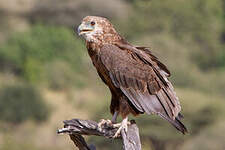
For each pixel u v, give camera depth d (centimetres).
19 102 4309
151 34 5494
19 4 5747
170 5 5888
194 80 4634
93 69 5078
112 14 5719
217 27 5947
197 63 5588
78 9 5691
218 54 5747
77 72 5034
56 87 4872
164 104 1183
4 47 5084
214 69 5628
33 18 5762
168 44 4994
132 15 5812
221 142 3322
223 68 5569
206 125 3419
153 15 5844
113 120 1215
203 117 3422
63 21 5691
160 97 1188
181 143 3281
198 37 5853
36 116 4322
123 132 1150
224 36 6288
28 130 4088
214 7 6122
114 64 1205
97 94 4847
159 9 5878
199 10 6050
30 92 4384
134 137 1148
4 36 5441
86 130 1142
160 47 4959
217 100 3512
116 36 1243
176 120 1176
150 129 3194
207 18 5953
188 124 3397
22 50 5159
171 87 1205
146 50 1252
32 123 4247
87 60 5131
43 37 5234
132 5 6059
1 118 4231
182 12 5847
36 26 5406
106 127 1159
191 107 3422
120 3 5791
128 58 1210
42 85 4862
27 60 5069
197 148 3306
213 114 3422
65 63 5028
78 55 5194
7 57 5047
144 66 1208
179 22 5881
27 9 5744
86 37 1234
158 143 3253
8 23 5662
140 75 1199
